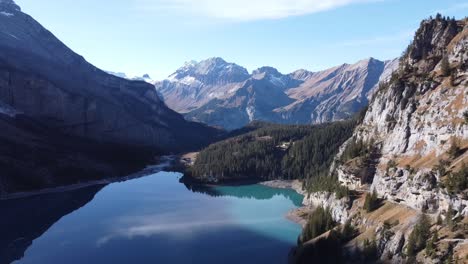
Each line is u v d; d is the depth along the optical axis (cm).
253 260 13175
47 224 17125
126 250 14050
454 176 10656
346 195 15025
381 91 17688
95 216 18450
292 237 15500
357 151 17175
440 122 13038
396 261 10481
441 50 15912
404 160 13875
